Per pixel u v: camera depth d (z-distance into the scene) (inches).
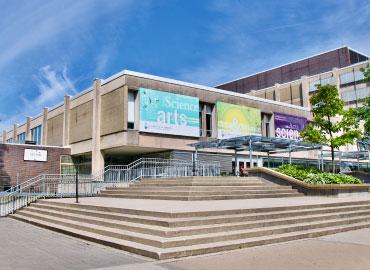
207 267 290.7
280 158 1519.4
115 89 1168.2
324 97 947.3
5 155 1193.4
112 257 329.7
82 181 936.3
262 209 468.8
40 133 1697.8
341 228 481.7
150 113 1152.2
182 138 1230.9
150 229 375.2
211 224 400.5
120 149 1198.3
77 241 414.0
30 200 750.5
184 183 723.4
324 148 1674.5
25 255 344.5
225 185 741.9
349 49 2529.5
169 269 285.0
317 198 727.1
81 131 1323.8
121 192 804.6
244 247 366.0
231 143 1023.6
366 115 1028.5
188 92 1262.3
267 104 1514.5
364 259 319.0
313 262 307.3
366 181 1171.3
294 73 2746.1
